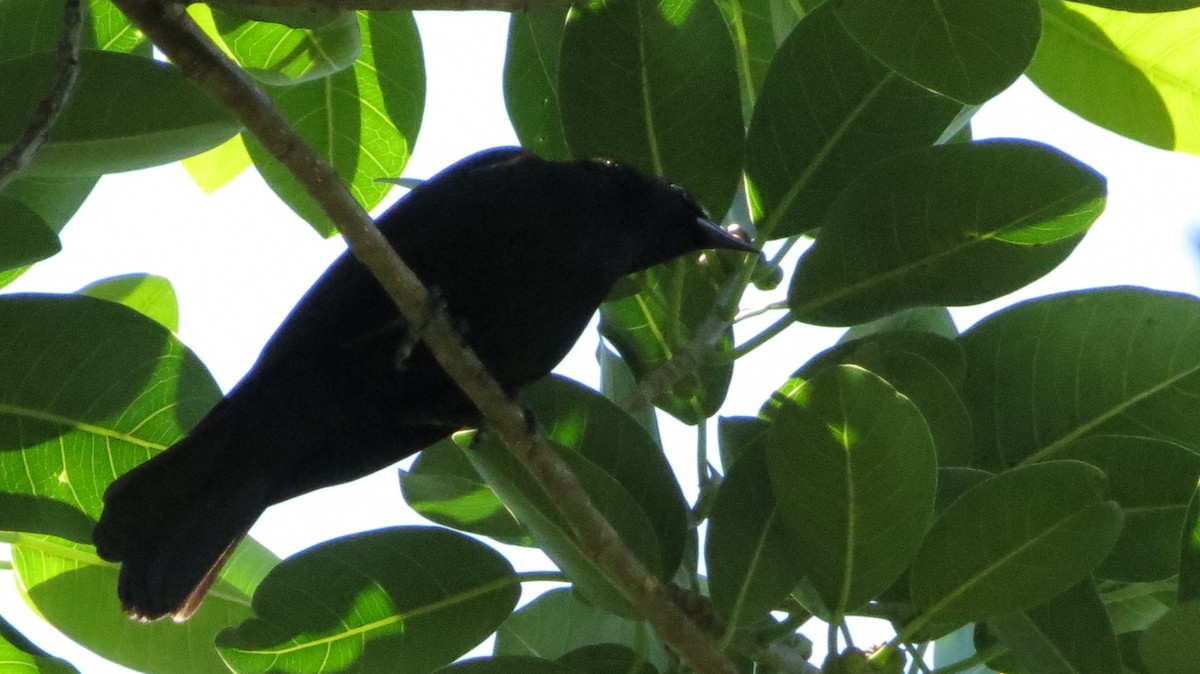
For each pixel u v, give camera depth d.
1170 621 6.31
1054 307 7.95
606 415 7.45
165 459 7.17
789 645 7.72
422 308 6.39
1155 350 7.83
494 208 7.95
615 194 8.25
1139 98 8.45
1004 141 7.48
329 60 8.58
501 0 6.05
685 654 6.61
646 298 8.88
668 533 7.34
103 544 7.20
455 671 7.30
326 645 7.58
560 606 8.79
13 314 6.82
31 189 8.24
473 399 6.52
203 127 7.02
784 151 8.23
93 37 8.26
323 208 5.92
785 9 8.82
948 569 6.95
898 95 8.04
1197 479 7.55
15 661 7.12
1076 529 6.73
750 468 7.30
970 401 8.04
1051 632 7.16
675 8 7.98
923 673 7.19
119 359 7.01
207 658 8.55
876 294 7.92
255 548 9.09
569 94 8.17
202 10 8.90
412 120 9.16
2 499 7.10
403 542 7.56
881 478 6.63
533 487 6.69
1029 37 6.43
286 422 7.79
